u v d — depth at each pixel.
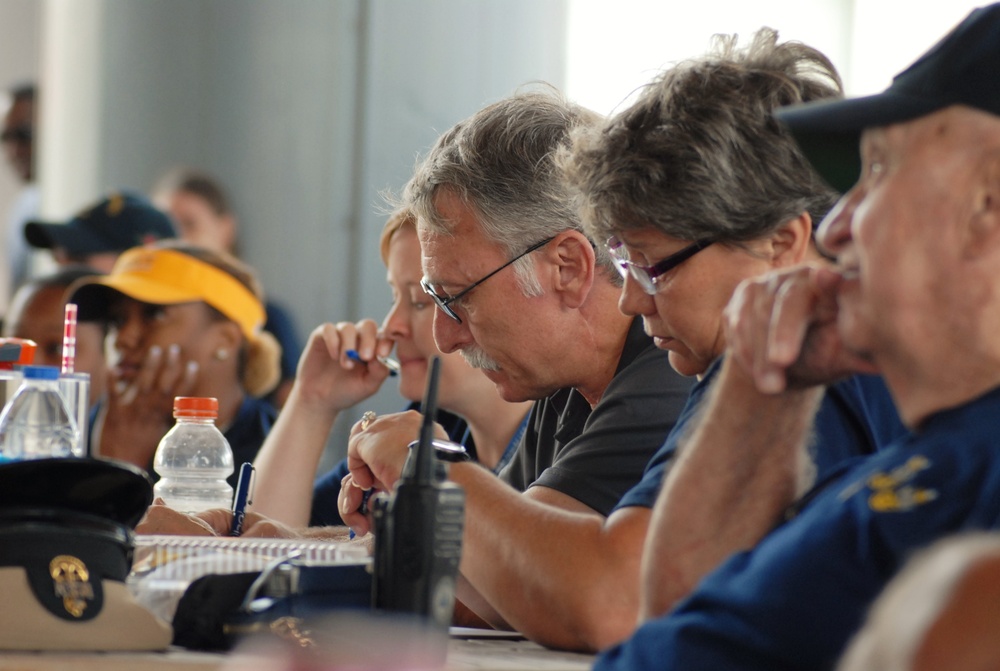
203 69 16.97
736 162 5.20
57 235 14.41
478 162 6.75
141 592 4.65
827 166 4.20
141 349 11.03
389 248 9.20
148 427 11.11
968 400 3.53
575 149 5.64
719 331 5.36
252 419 11.27
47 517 4.27
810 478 4.46
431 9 16.67
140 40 17.34
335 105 16.53
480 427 8.63
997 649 1.70
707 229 5.25
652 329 5.61
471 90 16.88
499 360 6.92
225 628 4.38
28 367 6.74
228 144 16.81
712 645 3.48
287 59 16.62
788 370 4.05
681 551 4.27
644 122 5.36
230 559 4.74
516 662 4.31
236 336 11.28
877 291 3.55
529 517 5.23
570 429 7.15
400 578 4.05
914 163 3.53
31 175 21.75
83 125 17.98
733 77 5.31
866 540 3.34
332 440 14.27
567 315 6.74
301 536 6.98
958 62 3.53
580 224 6.67
